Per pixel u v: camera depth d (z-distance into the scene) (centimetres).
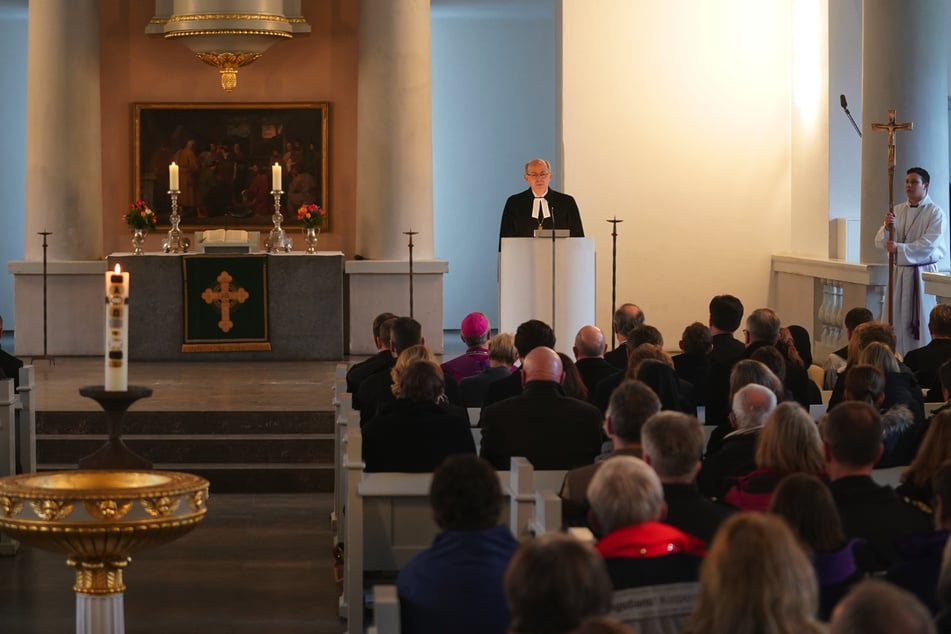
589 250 1420
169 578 969
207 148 2050
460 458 503
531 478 656
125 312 672
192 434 1381
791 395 854
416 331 1046
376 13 1981
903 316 1514
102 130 2050
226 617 870
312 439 1348
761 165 2058
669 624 459
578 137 2044
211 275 1852
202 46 1938
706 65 2042
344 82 2058
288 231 2059
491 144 2650
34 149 1973
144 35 2044
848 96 1864
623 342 1185
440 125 2644
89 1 1980
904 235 1523
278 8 1945
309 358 1875
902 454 777
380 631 447
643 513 470
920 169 1520
